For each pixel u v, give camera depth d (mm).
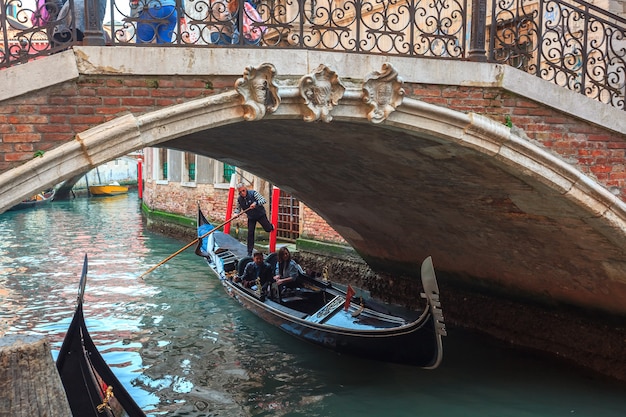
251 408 5816
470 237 7246
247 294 8641
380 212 8219
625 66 5375
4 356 3178
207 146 7727
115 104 4012
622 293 5898
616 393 5934
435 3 4898
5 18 3846
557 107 5016
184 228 17266
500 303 7680
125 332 8312
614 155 5258
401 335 6062
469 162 5336
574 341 6641
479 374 6543
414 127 4715
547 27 5188
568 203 5184
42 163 3742
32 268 13117
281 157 7625
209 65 4156
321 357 7219
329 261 11102
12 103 3791
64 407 2826
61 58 3838
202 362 7109
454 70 4762
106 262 13820
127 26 4152
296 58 4387
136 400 5992
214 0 5582
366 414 5645
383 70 4461
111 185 35812
